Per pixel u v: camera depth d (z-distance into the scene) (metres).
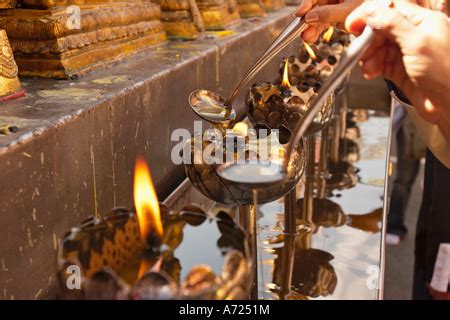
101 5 1.49
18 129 0.87
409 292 2.77
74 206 0.98
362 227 1.34
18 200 0.81
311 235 1.29
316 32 1.22
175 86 1.49
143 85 1.27
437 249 1.90
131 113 1.22
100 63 1.43
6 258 0.79
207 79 1.77
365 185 1.62
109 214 0.62
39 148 0.86
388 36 0.75
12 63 1.11
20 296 0.82
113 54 1.50
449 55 0.73
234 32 2.26
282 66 1.60
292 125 1.17
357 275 1.11
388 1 0.75
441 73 0.74
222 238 0.62
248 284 0.54
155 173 1.37
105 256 0.62
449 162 1.28
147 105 1.30
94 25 1.41
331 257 1.17
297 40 2.83
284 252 1.19
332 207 1.46
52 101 1.08
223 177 0.70
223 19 2.25
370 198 1.53
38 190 0.86
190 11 1.99
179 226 0.64
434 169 1.89
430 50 0.73
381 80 2.86
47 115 0.97
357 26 0.76
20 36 1.29
